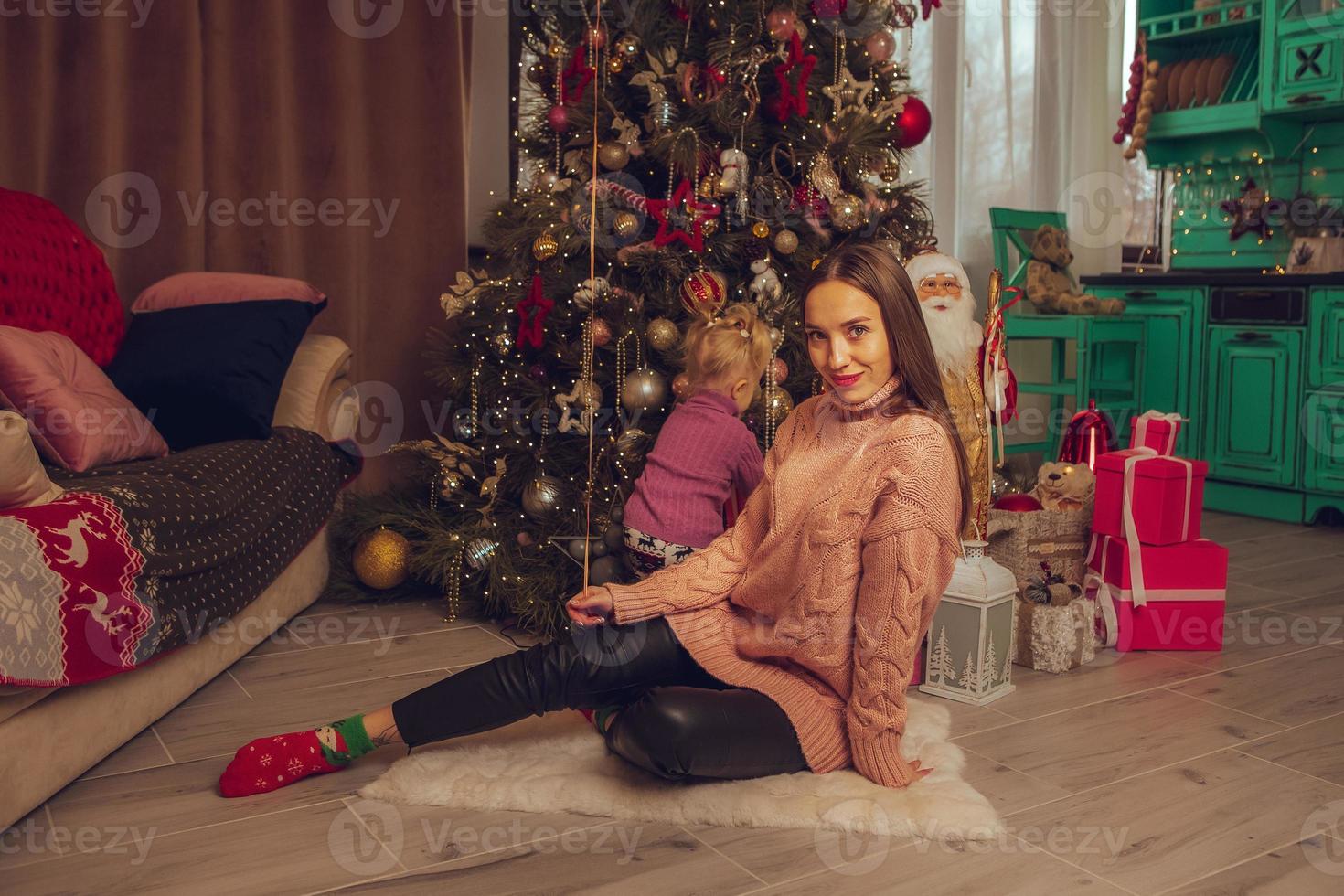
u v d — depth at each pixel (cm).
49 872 143
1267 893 139
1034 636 228
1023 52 436
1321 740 190
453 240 334
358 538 284
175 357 248
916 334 158
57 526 158
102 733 174
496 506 275
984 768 177
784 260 260
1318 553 335
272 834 154
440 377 288
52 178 276
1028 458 444
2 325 217
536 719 192
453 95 329
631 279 253
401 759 176
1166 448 252
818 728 162
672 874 142
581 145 259
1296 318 372
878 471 154
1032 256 425
